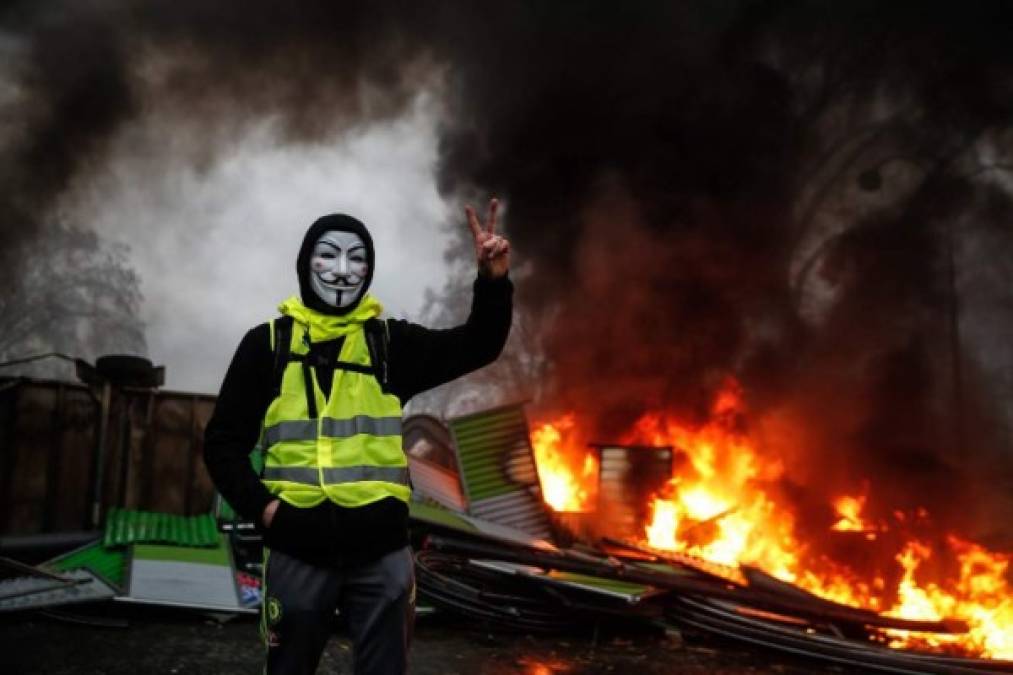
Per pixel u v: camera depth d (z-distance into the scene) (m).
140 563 7.23
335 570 2.58
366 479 2.60
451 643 6.38
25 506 8.87
